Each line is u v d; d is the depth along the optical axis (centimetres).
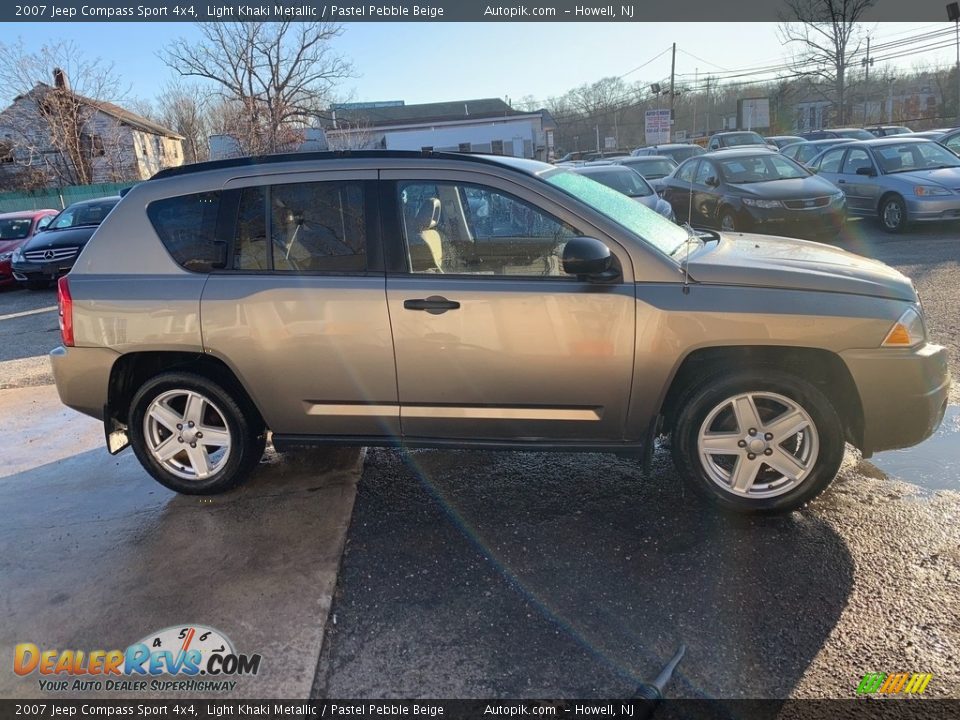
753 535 335
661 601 291
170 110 5288
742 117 4012
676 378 351
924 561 307
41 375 705
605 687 247
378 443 375
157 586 318
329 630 283
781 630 271
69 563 342
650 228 369
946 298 716
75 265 380
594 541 338
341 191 358
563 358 337
